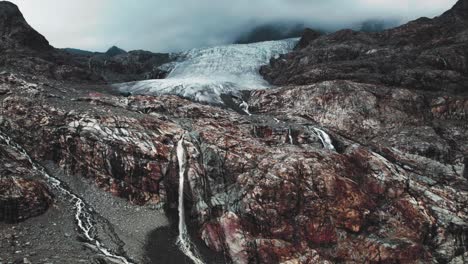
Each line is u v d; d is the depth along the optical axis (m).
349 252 25.50
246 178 28.48
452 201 29.81
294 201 27.00
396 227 27.38
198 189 28.95
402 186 30.02
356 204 27.52
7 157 29.00
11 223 24.06
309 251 25.25
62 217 25.98
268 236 26.08
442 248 27.22
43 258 21.22
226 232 26.23
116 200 29.42
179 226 27.92
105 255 23.11
